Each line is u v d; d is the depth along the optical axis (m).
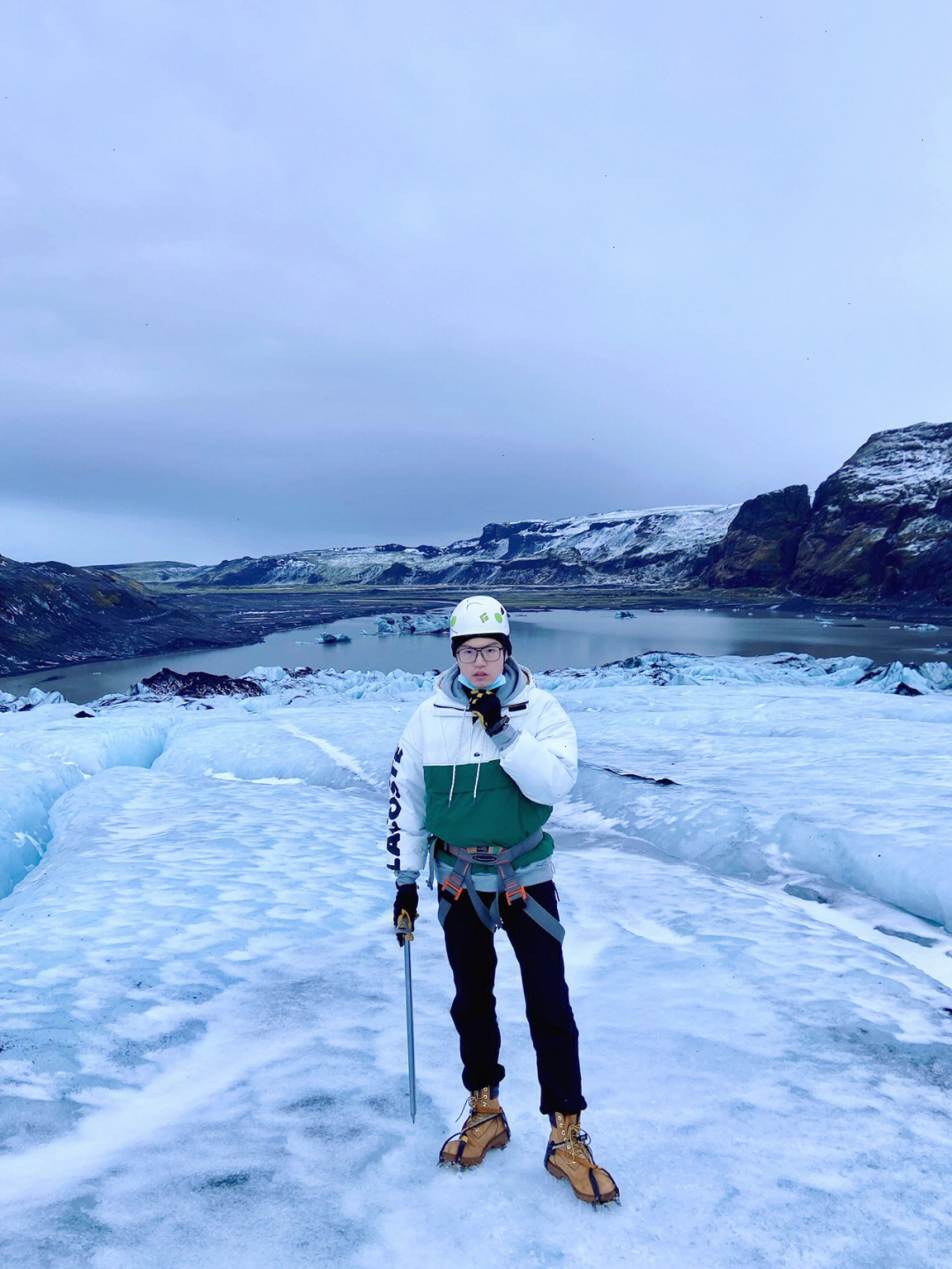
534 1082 2.86
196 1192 2.14
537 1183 2.19
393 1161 2.32
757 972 4.41
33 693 34.91
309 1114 2.63
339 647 112.62
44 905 5.55
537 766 2.05
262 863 7.11
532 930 2.16
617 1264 1.89
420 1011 3.74
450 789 2.17
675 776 11.68
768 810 8.59
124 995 3.78
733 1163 2.36
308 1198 2.12
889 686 30.52
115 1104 2.80
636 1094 2.82
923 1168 2.42
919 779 10.22
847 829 7.38
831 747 13.76
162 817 9.52
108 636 107.25
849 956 4.80
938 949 5.33
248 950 4.70
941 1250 2.01
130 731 17.67
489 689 2.14
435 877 2.29
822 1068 3.16
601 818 9.91
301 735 17.16
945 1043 3.51
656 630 121.62
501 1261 1.89
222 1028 3.53
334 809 10.59
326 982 4.15
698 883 6.81
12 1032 3.22
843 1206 2.17
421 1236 1.97
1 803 9.60
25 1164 2.34
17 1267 1.77
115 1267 1.81
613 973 4.43
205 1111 2.69
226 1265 1.85
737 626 124.12
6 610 100.38
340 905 5.86
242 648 112.25
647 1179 2.25
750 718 18.70
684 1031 3.50
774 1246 1.98
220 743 16.80
